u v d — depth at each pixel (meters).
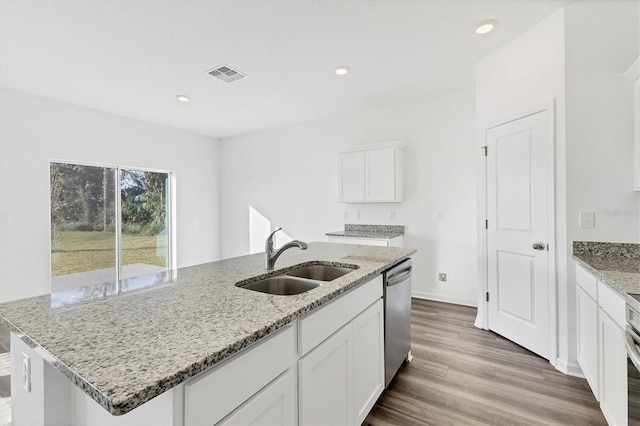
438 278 3.88
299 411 1.14
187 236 5.44
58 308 1.12
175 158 5.25
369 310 1.73
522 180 2.52
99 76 3.15
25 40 2.45
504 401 1.88
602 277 1.58
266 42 2.56
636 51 2.00
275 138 5.31
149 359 0.74
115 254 4.51
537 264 2.41
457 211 3.75
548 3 2.13
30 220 3.62
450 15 2.24
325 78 3.29
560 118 2.20
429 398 1.92
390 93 3.76
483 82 2.91
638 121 1.95
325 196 4.81
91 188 4.27
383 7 2.14
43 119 3.72
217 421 0.80
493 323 2.88
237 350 0.84
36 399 0.99
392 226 4.19
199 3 2.05
